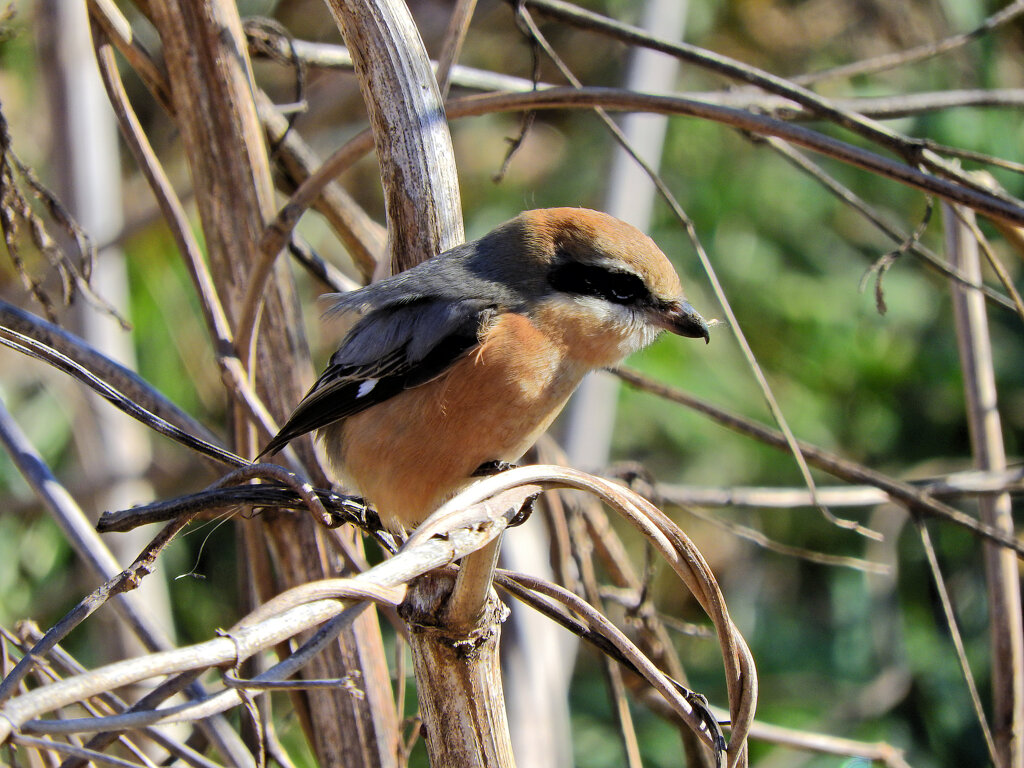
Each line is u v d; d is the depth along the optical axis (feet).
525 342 20.98
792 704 42.55
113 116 36.70
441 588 15.51
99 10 22.33
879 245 47.60
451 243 19.58
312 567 21.80
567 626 16.76
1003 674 25.18
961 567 43.39
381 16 19.44
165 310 41.47
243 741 22.75
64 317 34.50
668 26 37.40
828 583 45.73
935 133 43.70
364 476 21.58
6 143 21.30
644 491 28.60
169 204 22.00
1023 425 45.14
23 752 19.93
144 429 40.04
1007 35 46.78
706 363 45.93
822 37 50.62
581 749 41.83
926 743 41.14
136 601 21.63
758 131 21.20
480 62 49.42
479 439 21.03
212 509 17.49
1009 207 20.34
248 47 26.04
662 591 46.68
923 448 46.03
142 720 11.96
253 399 20.67
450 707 15.69
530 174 49.83
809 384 46.11
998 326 45.62
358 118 44.47
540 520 30.78
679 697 16.08
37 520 37.91
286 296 23.06
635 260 22.16
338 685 12.35
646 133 36.58
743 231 46.96
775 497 28.45
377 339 21.36
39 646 14.82
